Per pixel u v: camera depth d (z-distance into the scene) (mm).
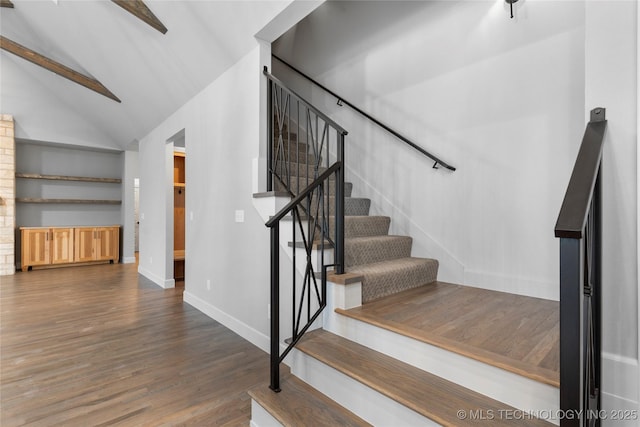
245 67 2883
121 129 6102
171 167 4934
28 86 6117
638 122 1230
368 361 1703
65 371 2332
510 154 2436
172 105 4230
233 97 3064
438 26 2842
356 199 3258
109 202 7266
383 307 2104
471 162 2646
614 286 1282
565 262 903
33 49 4727
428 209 2939
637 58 1237
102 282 5262
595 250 1251
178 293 4559
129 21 3264
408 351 1678
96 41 3865
